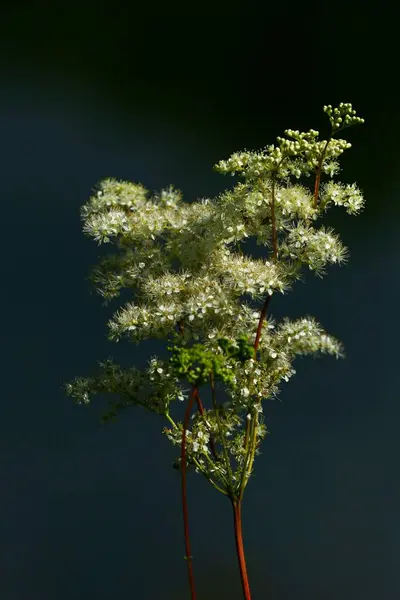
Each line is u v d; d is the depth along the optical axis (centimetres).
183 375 120
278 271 125
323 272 125
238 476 125
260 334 124
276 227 126
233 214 125
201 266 127
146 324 124
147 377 125
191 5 357
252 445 124
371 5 348
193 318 123
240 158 126
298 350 125
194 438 124
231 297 124
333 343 125
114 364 126
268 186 126
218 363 120
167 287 125
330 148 126
